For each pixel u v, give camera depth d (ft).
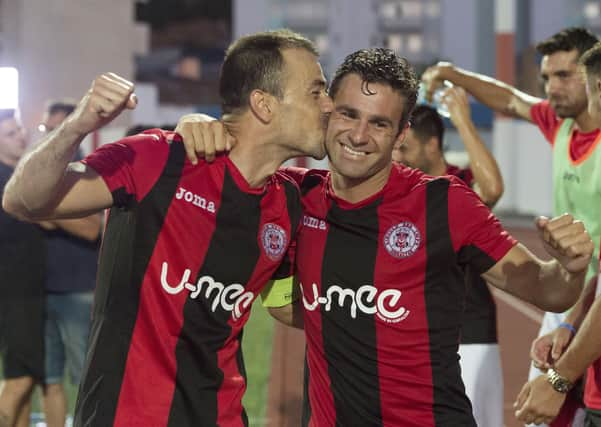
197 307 7.84
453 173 13.88
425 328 8.51
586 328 9.16
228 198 7.80
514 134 78.54
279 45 7.93
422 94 14.64
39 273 14.94
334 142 8.32
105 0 74.95
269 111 7.88
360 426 8.75
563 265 7.54
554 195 13.15
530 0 105.09
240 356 8.44
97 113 6.63
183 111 82.43
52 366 15.53
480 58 107.55
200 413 7.92
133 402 7.72
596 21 124.57
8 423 15.03
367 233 8.50
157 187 7.63
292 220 8.25
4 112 14.71
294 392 20.63
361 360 8.62
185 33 181.47
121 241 7.79
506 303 36.73
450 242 8.43
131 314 7.76
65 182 7.14
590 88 9.78
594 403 9.57
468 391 12.51
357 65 8.23
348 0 115.14
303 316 9.01
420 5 134.82
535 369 11.94
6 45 72.54
